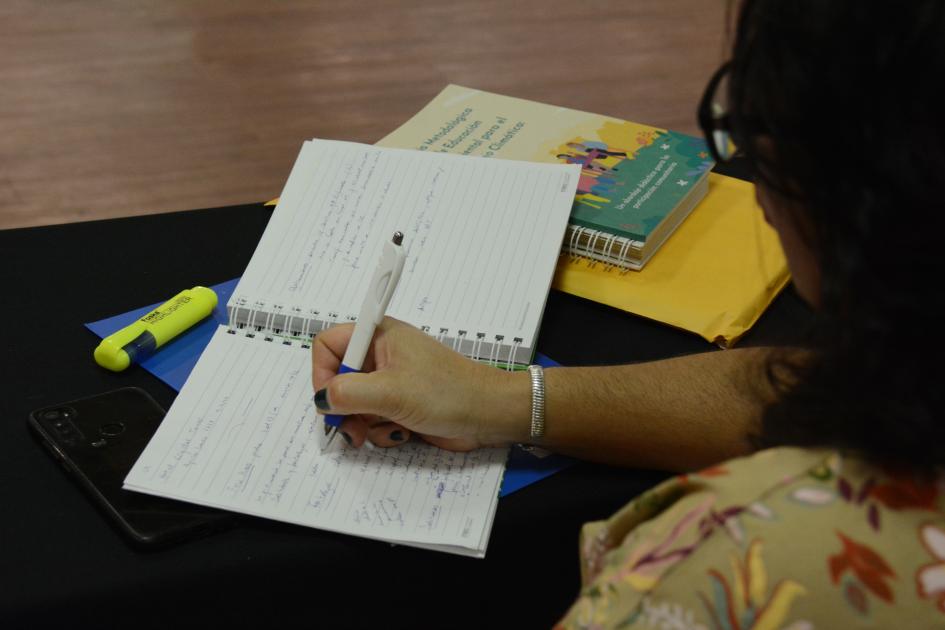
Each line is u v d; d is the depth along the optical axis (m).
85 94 2.78
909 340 0.46
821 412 0.51
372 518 0.77
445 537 0.76
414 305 0.95
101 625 0.74
